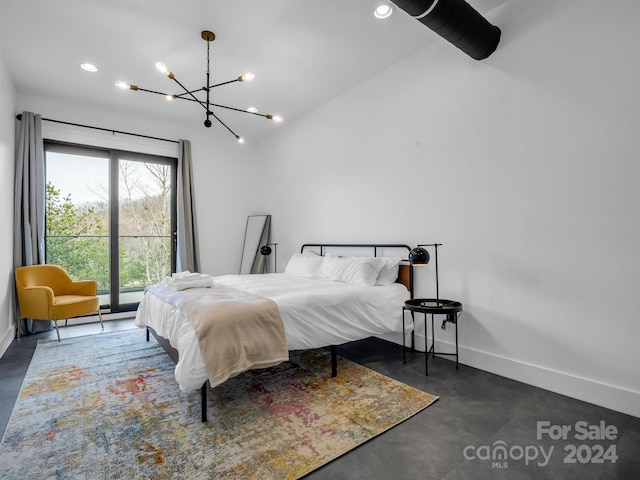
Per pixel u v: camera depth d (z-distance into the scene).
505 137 2.46
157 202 4.86
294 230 4.80
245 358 1.91
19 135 3.69
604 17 2.00
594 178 2.04
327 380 2.38
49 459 1.51
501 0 2.41
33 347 3.16
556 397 2.12
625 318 1.93
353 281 3.10
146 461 1.49
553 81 2.21
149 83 3.62
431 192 2.98
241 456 1.53
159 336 2.65
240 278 3.62
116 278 4.45
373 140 3.55
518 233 2.39
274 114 4.56
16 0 2.37
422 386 2.29
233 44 2.93
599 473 1.43
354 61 3.24
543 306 2.27
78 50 3.01
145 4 2.43
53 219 4.16
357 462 1.50
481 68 2.60
